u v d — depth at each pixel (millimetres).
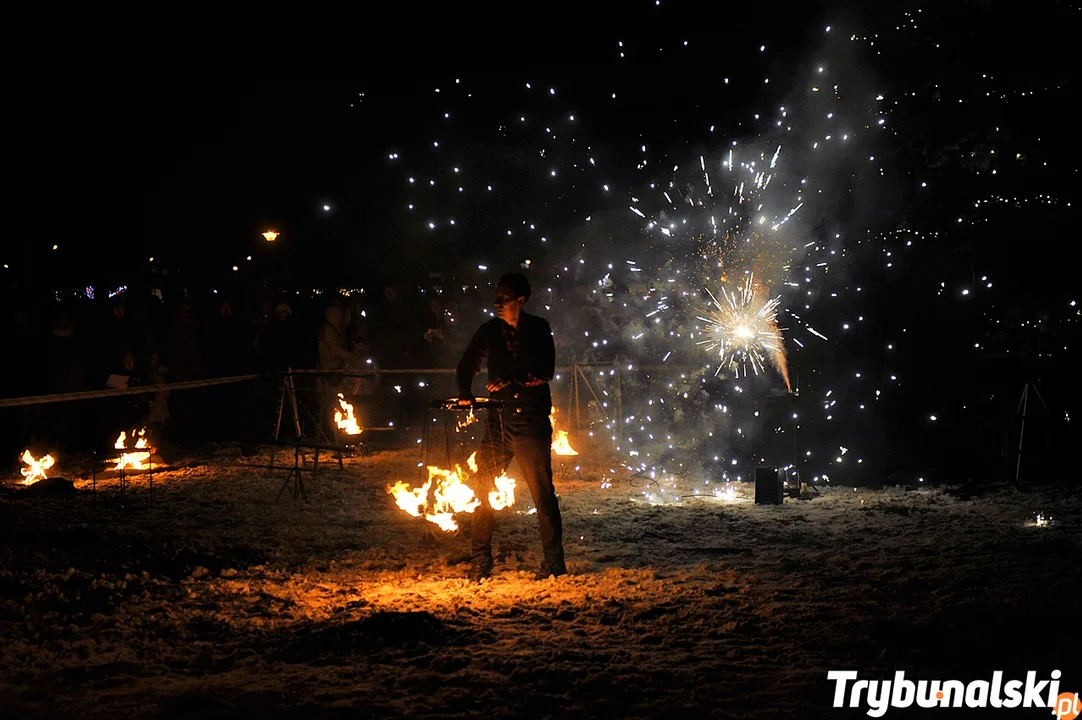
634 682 4715
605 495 11023
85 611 6047
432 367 16672
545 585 6910
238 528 9086
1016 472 11211
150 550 7836
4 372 14203
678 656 5137
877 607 6047
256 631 5676
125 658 5113
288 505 10320
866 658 5102
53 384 14320
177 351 16172
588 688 4617
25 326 14367
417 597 6512
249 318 17141
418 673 4832
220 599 6465
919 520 9008
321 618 5973
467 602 6352
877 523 8953
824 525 9039
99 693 4547
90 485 11719
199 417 16594
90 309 15250
